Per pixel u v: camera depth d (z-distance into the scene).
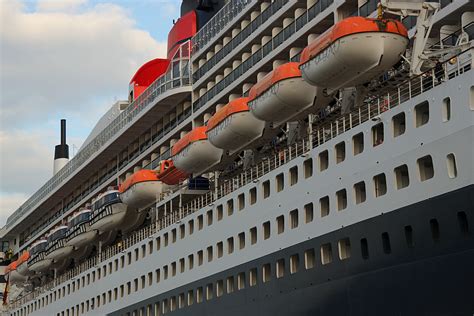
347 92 32.12
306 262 31.84
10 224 82.38
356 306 29.00
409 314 26.53
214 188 42.53
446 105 25.50
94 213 55.53
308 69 30.44
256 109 34.50
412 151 26.66
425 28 28.64
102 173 61.81
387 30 28.27
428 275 25.81
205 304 39.34
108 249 53.69
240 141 37.59
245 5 42.41
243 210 36.53
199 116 46.66
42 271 68.38
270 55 39.44
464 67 26.12
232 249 37.47
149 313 45.59
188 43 48.56
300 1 37.75
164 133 51.22
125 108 57.62
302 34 37.03
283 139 37.44
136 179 47.66
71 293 58.53
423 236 26.09
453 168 25.17
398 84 29.58
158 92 49.50
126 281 49.12
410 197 26.66
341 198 30.19
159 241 45.44
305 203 32.06
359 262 28.89
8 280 77.19
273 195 34.31
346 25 28.39
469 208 24.41
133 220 53.25
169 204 46.06
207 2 52.72
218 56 45.12
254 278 35.41
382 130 28.41
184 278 41.72
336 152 30.53
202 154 40.44
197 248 40.62
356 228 29.05
